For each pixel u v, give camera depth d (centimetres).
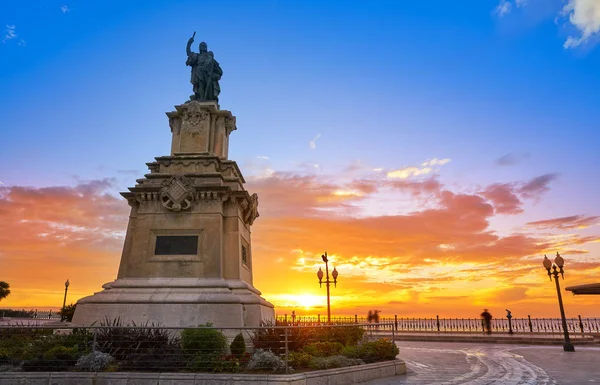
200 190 1806
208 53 2281
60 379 1015
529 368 1489
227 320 1540
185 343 1144
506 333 3553
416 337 3206
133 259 1748
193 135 2044
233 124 2205
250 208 1981
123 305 1585
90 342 1166
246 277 1916
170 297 1588
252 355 1162
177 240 1770
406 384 1143
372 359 1355
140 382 1003
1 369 1074
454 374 1344
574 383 1156
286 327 1081
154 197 1828
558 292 2358
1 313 3916
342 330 1617
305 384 1020
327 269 2742
